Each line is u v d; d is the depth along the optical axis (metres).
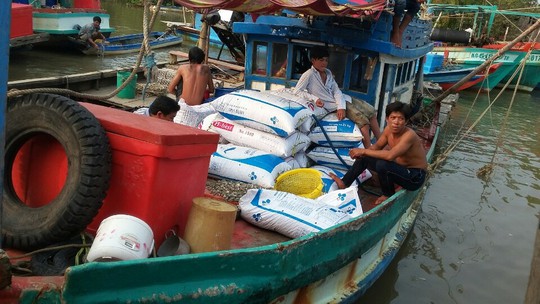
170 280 2.60
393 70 6.61
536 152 11.87
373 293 5.40
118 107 8.15
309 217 3.95
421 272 6.00
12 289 2.25
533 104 18.84
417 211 6.82
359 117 5.68
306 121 5.36
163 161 3.08
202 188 3.58
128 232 2.65
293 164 5.21
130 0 39.72
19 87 8.07
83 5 20.02
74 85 9.25
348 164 5.50
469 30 20.83
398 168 5.01
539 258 3.32
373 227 4.33
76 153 2.97
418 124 9.67
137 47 19.78
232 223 3.19
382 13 5.97
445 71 18.45
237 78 11.27
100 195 3.02
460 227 7.32
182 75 6.57
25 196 3.39
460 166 10.23
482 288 5.74
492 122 14.80
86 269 2.28
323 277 3.80
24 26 15.36
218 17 9.73
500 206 8.25
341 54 6.31
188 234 3.16
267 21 6.57
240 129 5.20
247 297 3.01
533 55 19.69
